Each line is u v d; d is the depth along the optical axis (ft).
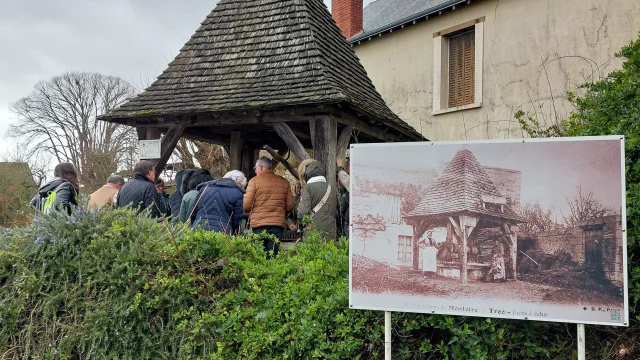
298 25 23.43
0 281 12.25
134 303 10.93
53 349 11.18
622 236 8.61
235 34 24.66
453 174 9.35
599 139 8.80
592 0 32.32
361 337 10.25
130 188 16.92
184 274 11.29
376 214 9.61
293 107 19.49
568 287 8.78
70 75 107.14
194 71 23.70
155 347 10.93
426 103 42.55
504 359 9.60
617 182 8.70
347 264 11.43
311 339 10.09
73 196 16.80
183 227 12.93
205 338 10.68
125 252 11.72
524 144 9.09
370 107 21.66
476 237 9.18
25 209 17.04
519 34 36.24
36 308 11.57
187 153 38.22
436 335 10.31
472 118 38.96
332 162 19.51
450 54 41.60
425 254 9.37
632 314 10.11
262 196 16.25
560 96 33.71
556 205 8.90
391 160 9.60
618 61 30.68
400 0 51.26
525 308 8.91
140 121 22.54
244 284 11.32
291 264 11.94
